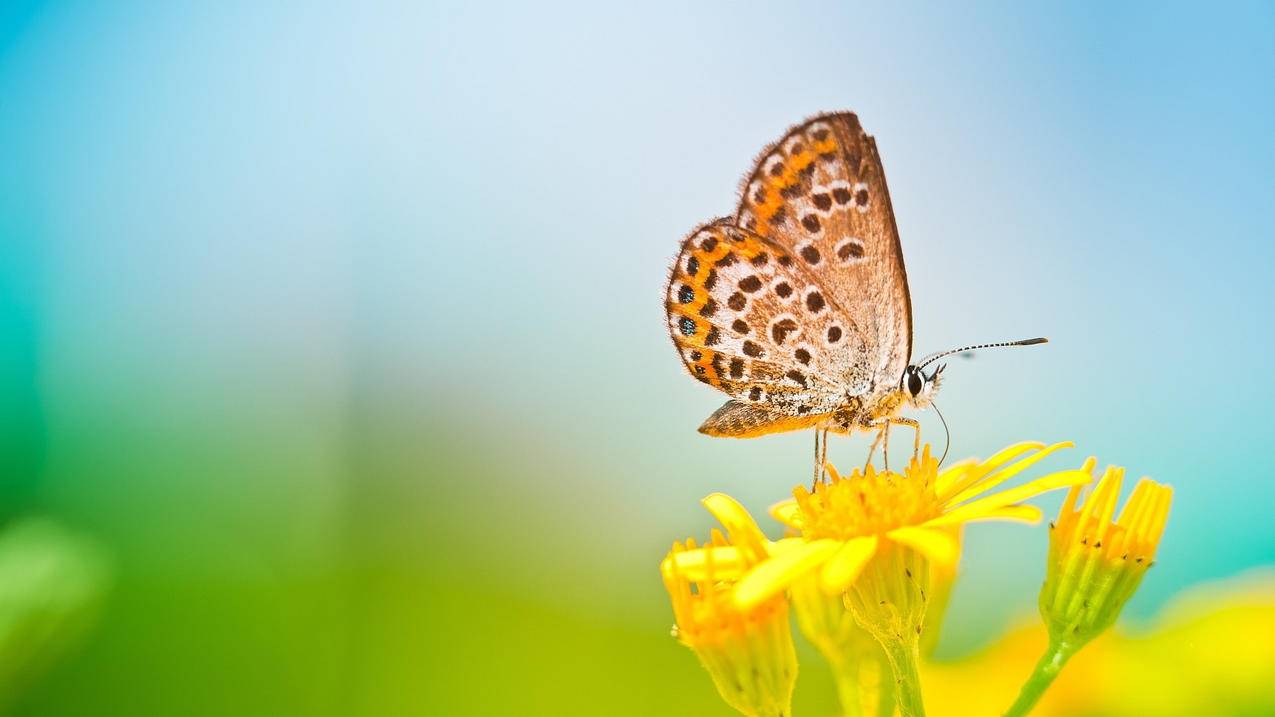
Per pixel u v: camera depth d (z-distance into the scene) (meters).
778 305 0.16
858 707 0.15
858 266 0.16
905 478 0.15
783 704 0.15
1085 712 0.16
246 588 0.20
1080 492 0.15
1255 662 0.16
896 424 0.16
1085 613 0.15
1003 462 0.15
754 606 0.15
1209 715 0.16
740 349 0.16
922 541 0.15
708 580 0.15
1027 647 0.17
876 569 0.15
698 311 0.16
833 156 0.16
